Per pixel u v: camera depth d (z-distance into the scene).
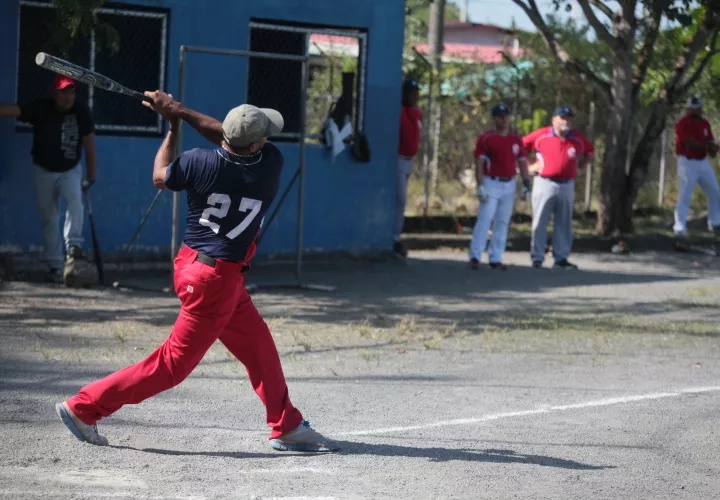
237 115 7.46
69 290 15.45
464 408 9.93
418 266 20.08
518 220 25.67
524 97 26.47
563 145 20.31
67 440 8.29
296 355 12.01
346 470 7.88
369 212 19.91
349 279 18.11
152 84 17.70
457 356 12.30
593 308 16.12
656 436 9.19
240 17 18.22
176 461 7.92
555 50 24.28
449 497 7.36
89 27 15.04
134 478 7.46
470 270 19.91
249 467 7.86
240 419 9.18
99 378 10.34
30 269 16.67
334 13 19.17
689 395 10.75
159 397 9.80
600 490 7.68
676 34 26.08
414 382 10.92
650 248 24.50
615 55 23.91
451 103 25.75
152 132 17.73
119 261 17.45
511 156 19.86
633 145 27.75
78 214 15.67
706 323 15.04
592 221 26.45
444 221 24.12
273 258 19.00
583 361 12.27
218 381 10.51
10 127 16.42
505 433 9.11
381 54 19.78
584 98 27.06
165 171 7.66
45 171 15.50
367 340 12.98
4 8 16.31
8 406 9.20
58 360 11.02
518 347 12.93
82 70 7.55
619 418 9.75
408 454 8.37
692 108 23.94
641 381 11.36
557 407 10.09
